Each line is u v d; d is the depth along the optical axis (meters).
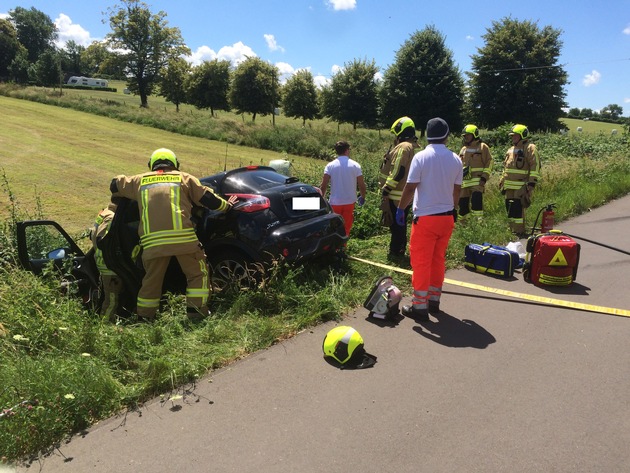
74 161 19.55
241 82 54.84
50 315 3.83
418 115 49.38
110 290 4.76
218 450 2.69
